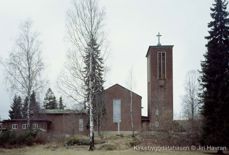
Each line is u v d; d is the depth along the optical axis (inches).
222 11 1264.8
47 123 2684.5
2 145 1325.0
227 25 1259.8
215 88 1248.2
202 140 1306.6
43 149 1255.5
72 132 2390.5
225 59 1245.7
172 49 2874.0
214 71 1254.9
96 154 1058.7
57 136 1599.4
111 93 2758.4
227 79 1235.9
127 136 1939.0
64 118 2721.5
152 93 2792.8
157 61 2866.6
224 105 1234.0
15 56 1750.7
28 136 1435.8
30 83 1750.7
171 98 2795.3
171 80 2824.8
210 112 1269.7
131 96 2637.8
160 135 1489.9
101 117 2159.2
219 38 1256.2
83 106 1430.9
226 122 1229.1
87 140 1517.0
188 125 1494.8
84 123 2472.9
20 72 1743.4
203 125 1317.7
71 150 1194.6
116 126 2721.5
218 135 1235.9
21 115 2908.5
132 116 2652.6
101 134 2050.9
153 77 2834.6
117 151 1180.5
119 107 2753.4
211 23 1269.7
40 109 2491.4
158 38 2908.5
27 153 1099.3
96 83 1384.1
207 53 1278.3
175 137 1445.6
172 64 2854.3
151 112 2694.4
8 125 2488.9
